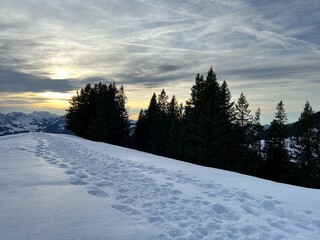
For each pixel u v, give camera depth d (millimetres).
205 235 5797
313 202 8539
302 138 42719
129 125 56906
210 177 12086
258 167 45375
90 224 5707
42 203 6770
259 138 48906
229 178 12305
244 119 49844
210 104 35250
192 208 7293
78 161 14023
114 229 5547
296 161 42469
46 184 8609
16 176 9391
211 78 36000
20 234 5043
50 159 13930
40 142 24062
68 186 8539
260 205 8039
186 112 37812
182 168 14250
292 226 6551
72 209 6504
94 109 56625
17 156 14094
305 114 43188
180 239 5402
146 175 11055
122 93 56688
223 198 8547
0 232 5074
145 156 19672
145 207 7223
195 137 34500
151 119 63469
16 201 6785
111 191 8523
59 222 5703
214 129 34156
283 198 8828
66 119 59562
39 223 5578
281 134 45188
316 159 40969
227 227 6270
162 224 6109
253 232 6082
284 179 41000
